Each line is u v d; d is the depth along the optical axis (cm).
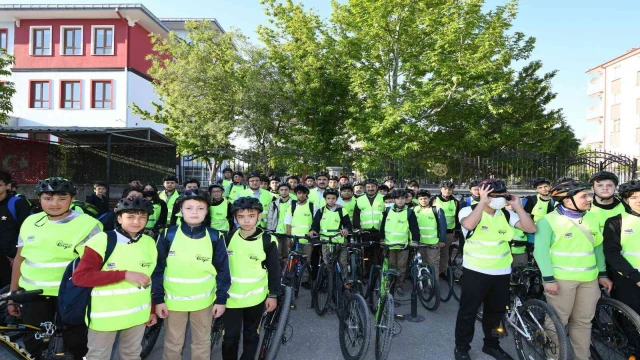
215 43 1766
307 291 654
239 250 343
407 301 615
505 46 1590
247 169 1384
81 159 1420
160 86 1877
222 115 1634
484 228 399
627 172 1060
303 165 1423
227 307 338
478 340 461
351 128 1550
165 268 314
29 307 327
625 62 3041
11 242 422
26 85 2239
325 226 608
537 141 1823
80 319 294
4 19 2234
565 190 376
